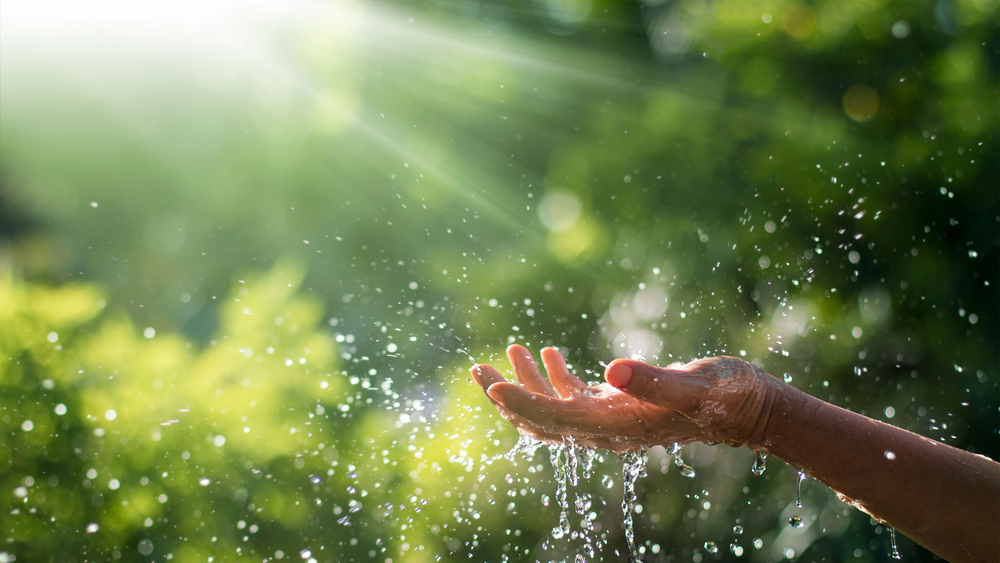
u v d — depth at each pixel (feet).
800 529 8.77
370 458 7.23
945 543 2.91
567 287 13.34
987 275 9.91
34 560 6.36
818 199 11.30
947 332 9.89
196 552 6.73
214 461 6.97
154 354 7.06
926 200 10.52
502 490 7.80
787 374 9.21
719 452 9.71
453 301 10.51
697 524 9.22
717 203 12.76
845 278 10.52
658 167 13.87
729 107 12.95
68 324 6.90
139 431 6.81
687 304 10.72
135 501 6.67
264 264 14.39
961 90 10.58
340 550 7.02
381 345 8.08
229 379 7.32
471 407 7.30
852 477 3.03
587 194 14.62
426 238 13.48
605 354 10.14
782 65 12.20
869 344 10.00
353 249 13.06
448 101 15.66
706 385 2.95
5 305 6.69
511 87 15.58
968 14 10.69
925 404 9.71
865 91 11.41
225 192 15.94
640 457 3.91
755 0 12.46
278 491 7.05
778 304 10.12
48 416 6.61
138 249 15.11
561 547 8.21
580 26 15.61
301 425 7.28
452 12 15.96
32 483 6.46
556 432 3.25
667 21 14.71
